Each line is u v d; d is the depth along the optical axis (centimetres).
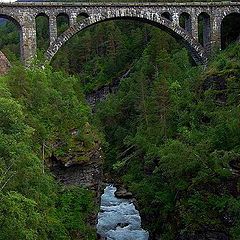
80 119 3691
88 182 3534
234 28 6669
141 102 5769
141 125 5409
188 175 3247
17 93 3125
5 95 2625
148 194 3853
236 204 2691
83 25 5484
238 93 3838
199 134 3500
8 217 1872
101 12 5562
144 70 7244
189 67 6256
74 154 3447
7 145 2128
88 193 3281
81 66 11362
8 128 2325
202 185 3044
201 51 6044
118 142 6369
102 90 9662
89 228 3125
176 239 3300
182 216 3102
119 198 5012
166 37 7894
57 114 3356
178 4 5881
